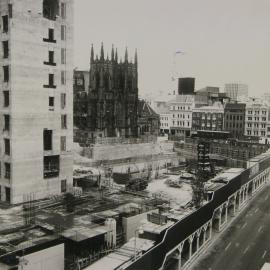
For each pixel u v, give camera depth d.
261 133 180.88
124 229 54.59
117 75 153.00
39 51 65.69
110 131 149.62
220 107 199.12
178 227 44.25
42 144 67.31
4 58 62.97
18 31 62.16
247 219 72.75
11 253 39.31
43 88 66.88
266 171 110.19
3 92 63.81
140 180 87.56
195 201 60.53
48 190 68.81
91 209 58.88
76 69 191.62
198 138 176.00
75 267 42.72
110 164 105.81
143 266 35.62
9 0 61.03
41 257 41.44
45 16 67.69
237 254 54.56
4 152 64.56
